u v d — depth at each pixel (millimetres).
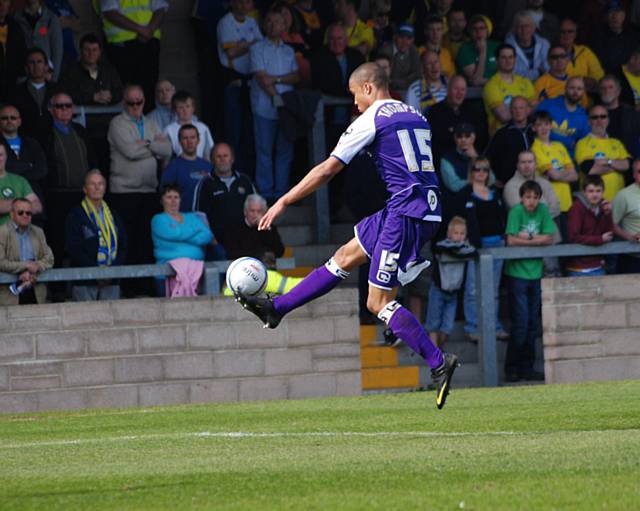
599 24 44031
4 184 33594
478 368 36750
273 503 12773
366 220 19500
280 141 40062
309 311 32406
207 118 41500
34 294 33188
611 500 12148
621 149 39781
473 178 36594
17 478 16062
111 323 31375
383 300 19281
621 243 36344
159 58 43156
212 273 33781
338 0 41312
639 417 22234
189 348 31766
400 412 25641
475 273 35469
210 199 36031
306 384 32375
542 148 38469
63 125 35844
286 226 40375
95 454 19109
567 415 23250
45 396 31047
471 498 12523
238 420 25391
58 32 38688
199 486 14438
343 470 15312
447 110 38812
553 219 37844
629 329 33969
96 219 34031
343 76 40281
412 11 43406
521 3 46250
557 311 33688
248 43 40281
